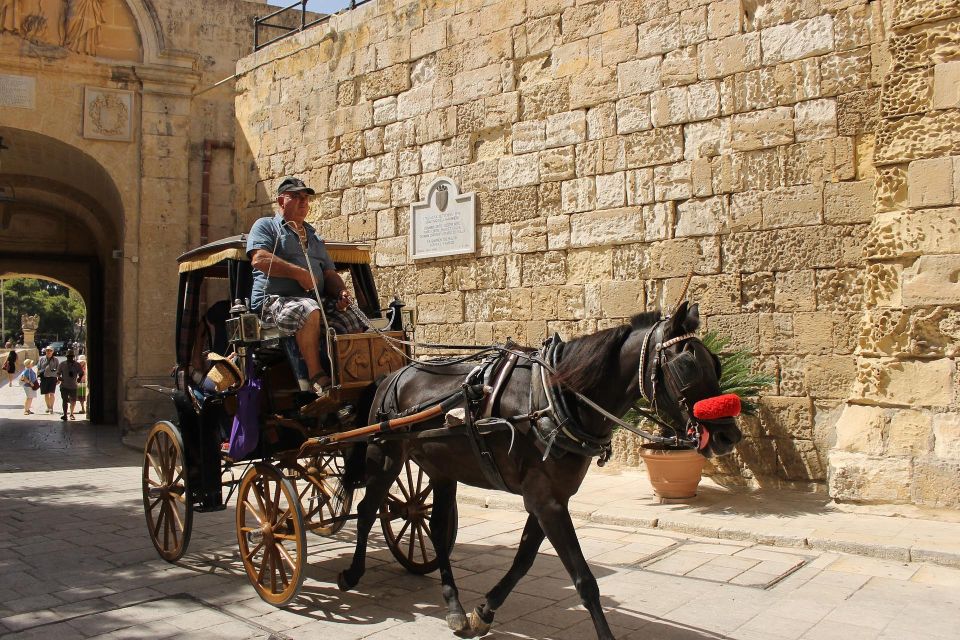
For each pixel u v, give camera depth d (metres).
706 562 6.16
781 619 4.81
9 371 30.58
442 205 11.92
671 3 9.66
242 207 15.83
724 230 9.16
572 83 10.54
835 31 8.50
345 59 13.72
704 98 9.36
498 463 4.62
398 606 5.21
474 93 11.68
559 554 4.23
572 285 10.46
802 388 8.58
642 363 4.16
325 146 14.02
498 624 4.85
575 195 10.47
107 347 18.95
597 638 4.38
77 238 20.12
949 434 7.07
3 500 9.12
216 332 6.84
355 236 13.40
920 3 7.50
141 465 11.99
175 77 15.41
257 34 15.69
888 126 7.70
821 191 8.54
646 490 8.80
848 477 7.48
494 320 11.30
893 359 7.48
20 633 4.71
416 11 12.55
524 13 11.12
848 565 5.99
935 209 7.33
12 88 14.38
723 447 3.90
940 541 6.20
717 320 9.17
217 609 5.17
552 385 4.36
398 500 6.03
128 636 4.66
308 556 6.50
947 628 4.62
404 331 6.30
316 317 5.40
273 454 5.80
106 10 15.09
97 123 14.98
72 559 6.46
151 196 15.35
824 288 8.49
